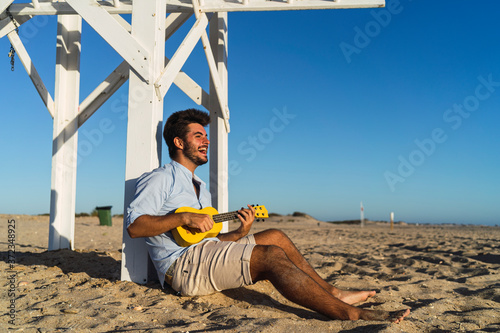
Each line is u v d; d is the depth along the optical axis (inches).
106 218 528.7
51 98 176.7
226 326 77.8
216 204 168.1
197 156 107.7
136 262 113.9
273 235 107.6
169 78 121.6
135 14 119.1
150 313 87.6
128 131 116.4
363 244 297.3
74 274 125.5
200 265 94.8
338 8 132.5
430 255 214.8
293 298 86.4
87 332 73.9
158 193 99.0
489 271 162.4
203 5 138.0
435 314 99.3
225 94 171.2
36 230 379.2
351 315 82.9
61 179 178.2
